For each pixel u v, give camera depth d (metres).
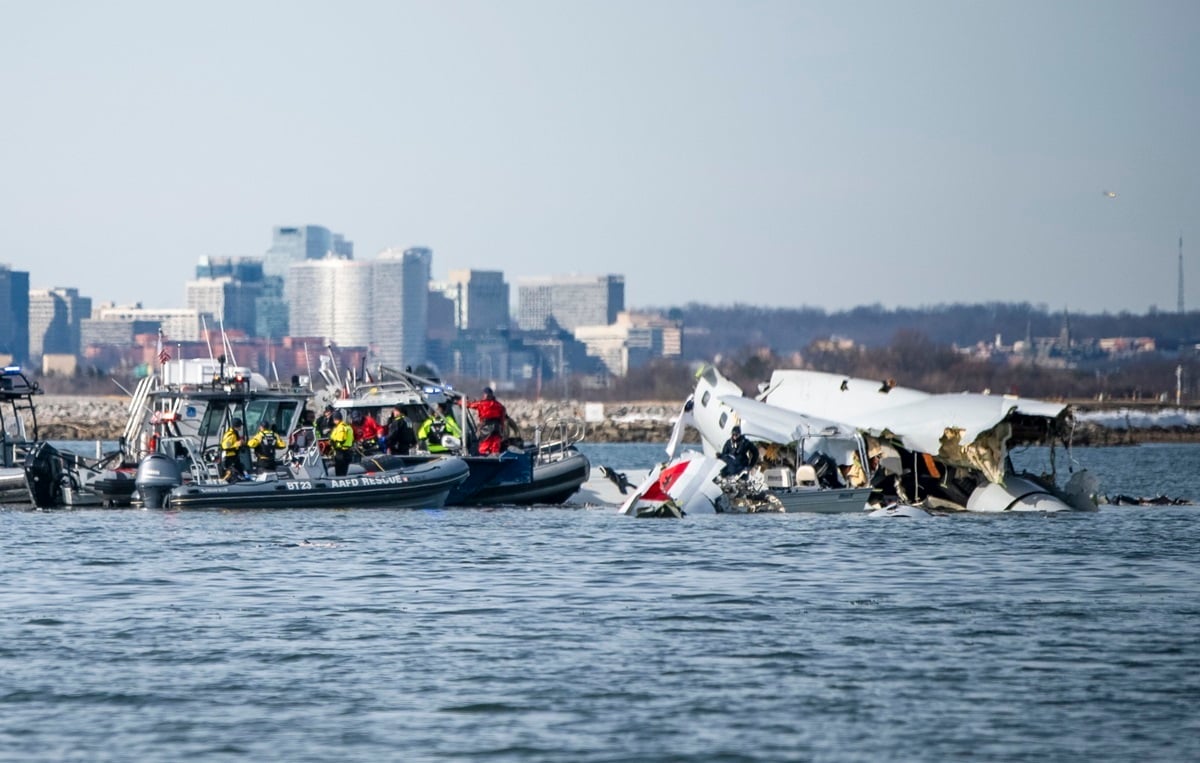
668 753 65.06
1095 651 84.12
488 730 68.31
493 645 85.44
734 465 169.00
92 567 117.25
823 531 145.88
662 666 80.19
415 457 169.25
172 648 84.50
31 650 83.94
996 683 76.62
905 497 169.88
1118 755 64.94
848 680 77.12
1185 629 90.81
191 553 126.00
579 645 85.56
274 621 93.00
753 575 114.00
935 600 101.81
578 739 66.94
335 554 125.75
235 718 70.19
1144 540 137.75
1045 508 167.00
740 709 71.62
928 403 170.25
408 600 101.38
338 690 75.06
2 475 163.50
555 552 128.00
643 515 161.25
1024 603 100.62
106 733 67.81
